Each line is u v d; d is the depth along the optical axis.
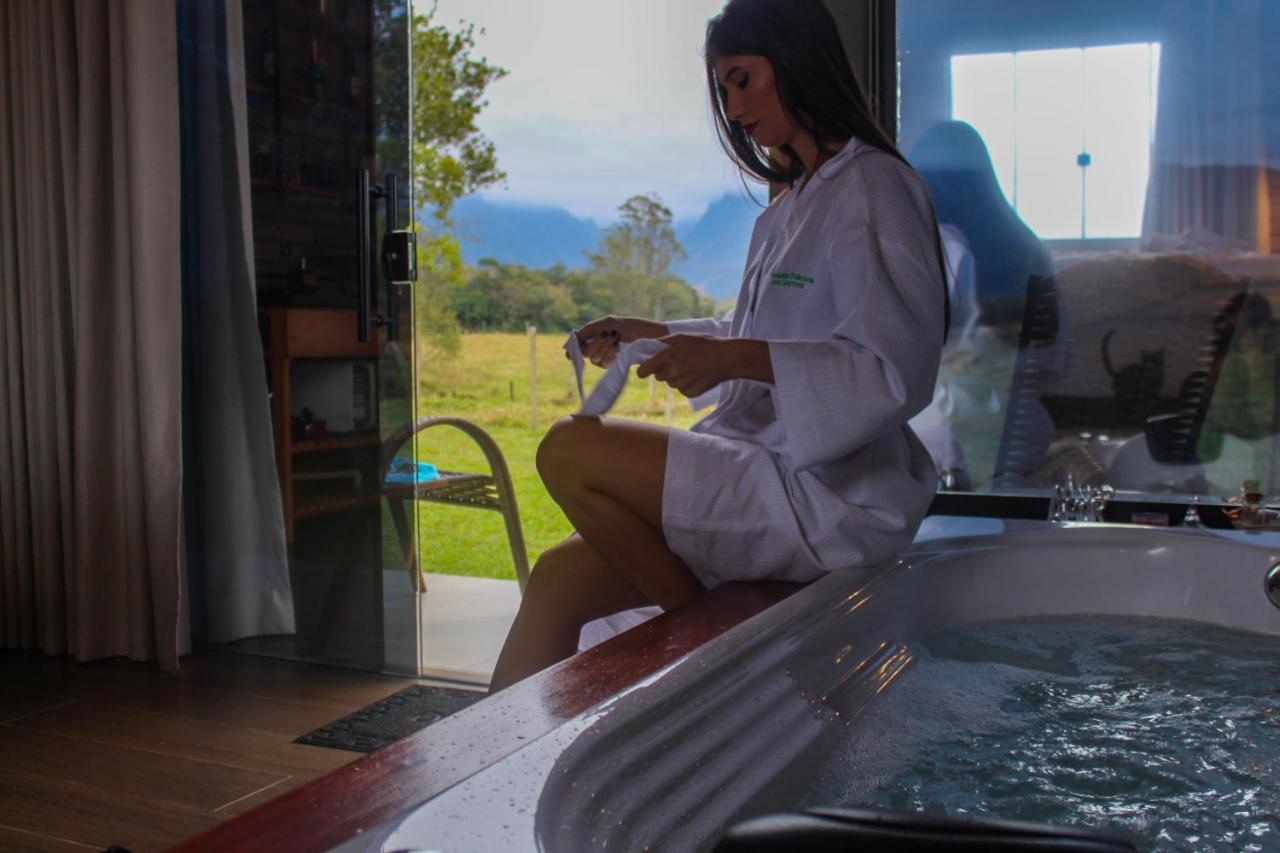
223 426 2.88
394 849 0.63
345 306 2.75
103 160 2.81
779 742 1.01
